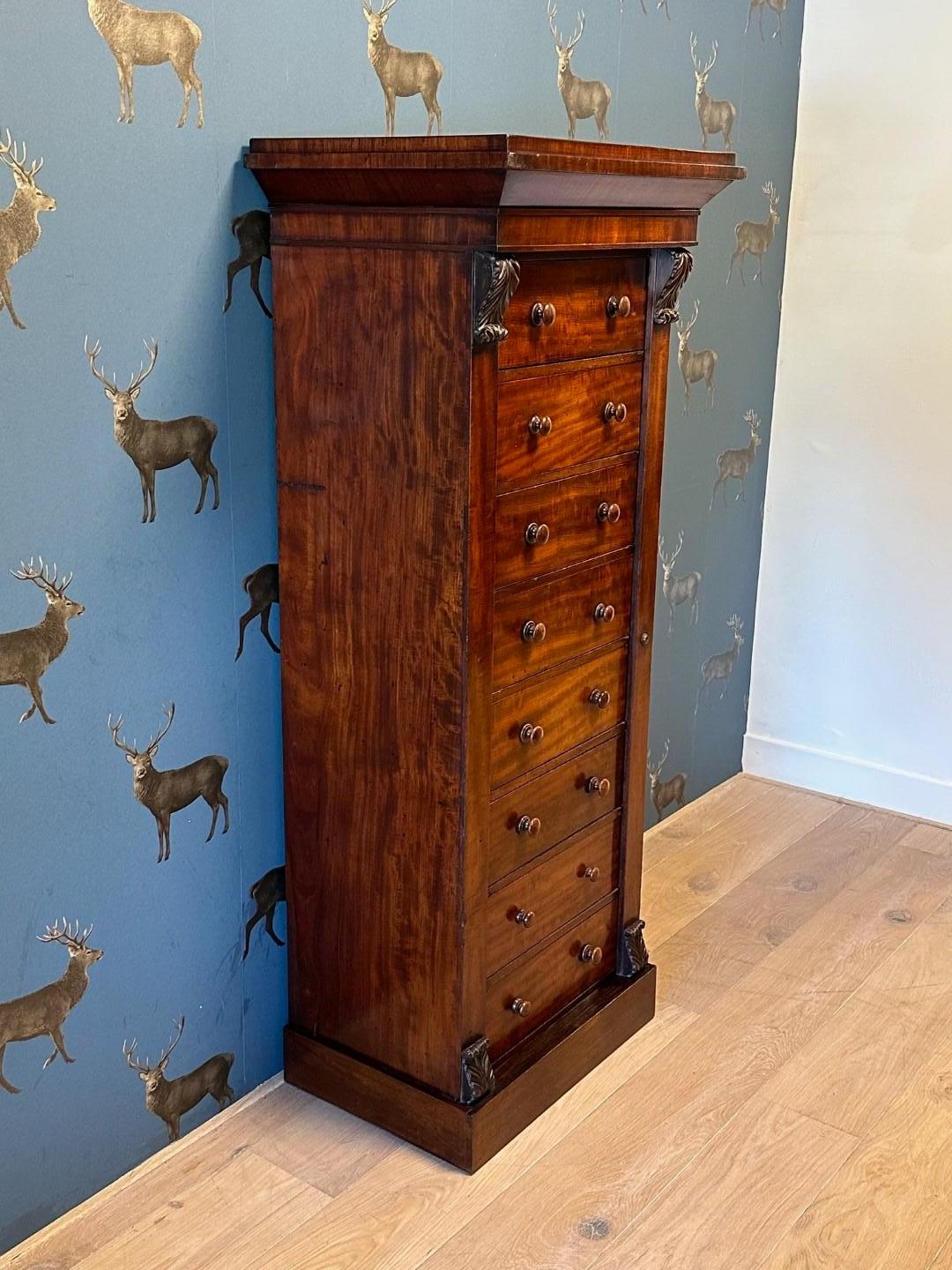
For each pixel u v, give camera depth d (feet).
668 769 10.51
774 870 9.81
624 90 8.36
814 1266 5.94
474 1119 6.40
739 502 10.68
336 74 6.23
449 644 5.86
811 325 10.51
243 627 6.45
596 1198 6.36
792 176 10.36
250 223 5.98
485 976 6.47
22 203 5.04
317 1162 6.60
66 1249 5.98
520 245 5.38
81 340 5.38
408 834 6.28
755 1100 7.12
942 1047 7.61
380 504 5.93
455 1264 5.93
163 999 6.47
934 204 9.68
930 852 10.15
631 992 7.58
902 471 10.28
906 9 9.52
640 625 7.16
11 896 5.61
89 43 5.13
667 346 6.84
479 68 7.11
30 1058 5.86
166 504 5.91
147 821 6.17
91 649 5.73
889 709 10.79
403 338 5.63
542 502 6.17
